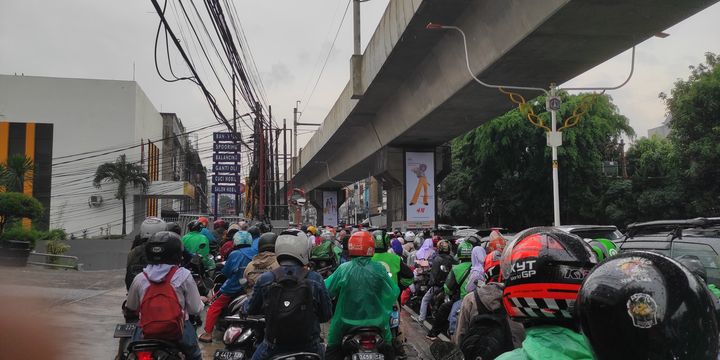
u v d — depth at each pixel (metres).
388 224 34.31
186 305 4.66
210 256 11.34
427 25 17.94
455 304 6.81
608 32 13.95
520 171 36.41
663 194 33.31
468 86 18.59
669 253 7.08
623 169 40.22
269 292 4.32
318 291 4.43
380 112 30.38
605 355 1.23
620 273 1.25
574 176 34.72
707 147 27.53
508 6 14.76
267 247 7.04
